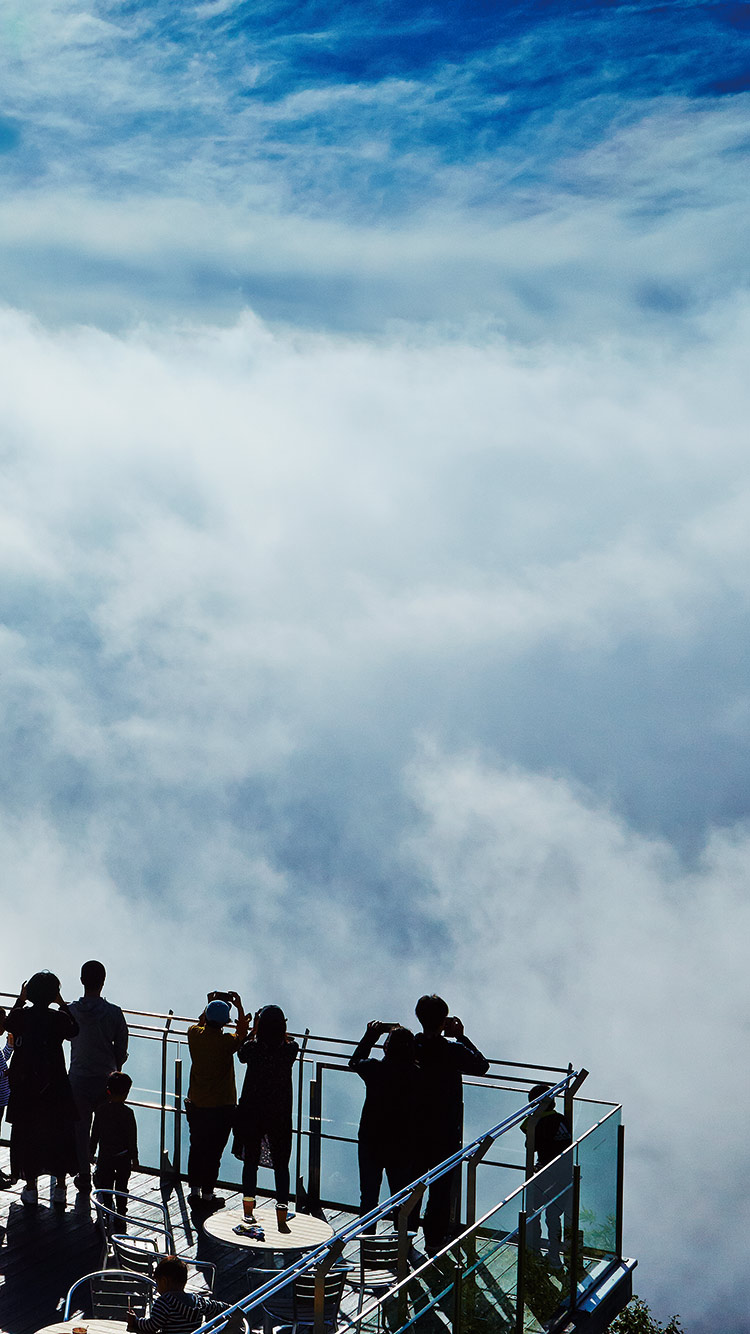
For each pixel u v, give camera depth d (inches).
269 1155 329.4
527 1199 274.4
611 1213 326.6
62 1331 251.6
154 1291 268.1
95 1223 319.6
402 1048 315.3
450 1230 310.0
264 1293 219.9
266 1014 331.6
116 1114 330.3
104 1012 352.5
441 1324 243.1
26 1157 335.6
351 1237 270.1
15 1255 315.9
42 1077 335.9
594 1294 306.2
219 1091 349.4
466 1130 335.0
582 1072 324.2
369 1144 316.2
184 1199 357.7
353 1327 225.3
